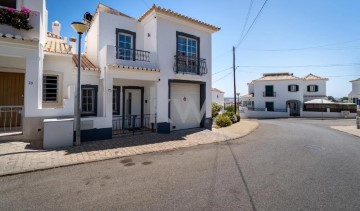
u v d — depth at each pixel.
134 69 9.46
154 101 10.66
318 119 27.58
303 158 6.63
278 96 35.53
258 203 3.63
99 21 10.26
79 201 3.67
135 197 3.83
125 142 8.41
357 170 5.45
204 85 12.66
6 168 5.08
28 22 7.45
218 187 4.30
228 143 9.08
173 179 4.73
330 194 4.00
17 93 8.84
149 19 11.09
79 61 7.47
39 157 6.04
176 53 11.28
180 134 10.58
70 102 8.01
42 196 3.85
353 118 28.44
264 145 8.70
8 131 7.43
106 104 8.88
